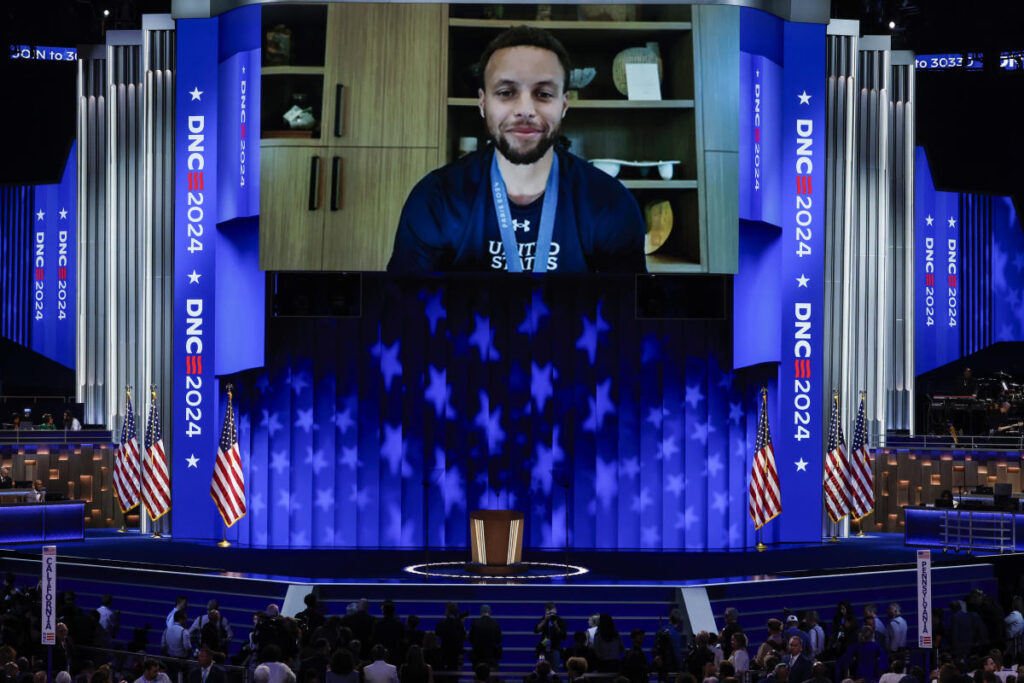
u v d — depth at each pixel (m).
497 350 33.34
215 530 33.03
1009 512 30.61
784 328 33.47
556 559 30.52
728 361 33.25
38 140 41.59
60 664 17.31
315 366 33.09
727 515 33.19
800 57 33.50
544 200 30.95
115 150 36.22
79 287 37.62
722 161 31.23
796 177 33.50
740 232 32.66
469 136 31.00
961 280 42.69
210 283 33.16
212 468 33.06
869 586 26.44
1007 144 42.34
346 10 31.08
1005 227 42.72
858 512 32.62
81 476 36.09
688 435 33.19
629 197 31.03
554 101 30.92
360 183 31.06
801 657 16.47
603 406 33.19
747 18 32.03
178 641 20.42
